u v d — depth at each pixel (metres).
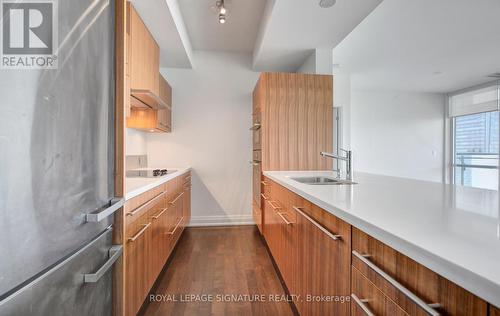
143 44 2.12
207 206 3.83
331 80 3.00
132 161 3.14
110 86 1.10
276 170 2.92
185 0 2.60
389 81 5.18
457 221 0.77
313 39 2.80
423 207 0.96
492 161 5.32
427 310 0.55
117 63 1.15
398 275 0.67
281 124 2.94
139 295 1.52
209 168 3.83
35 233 0.65
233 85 3.86
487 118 5.41
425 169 6.12
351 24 2.47
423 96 6.14
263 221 2.94
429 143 6.14
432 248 0.55
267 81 2.92
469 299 0.48
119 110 1.15
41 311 0.67
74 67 0.82
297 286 1.53
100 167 1.01
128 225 1.32
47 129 0.70
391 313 0.69
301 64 3.56
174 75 3.79
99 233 1.01
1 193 0.55
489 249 0.55
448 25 2.91
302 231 1.44
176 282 2.12
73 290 0.82
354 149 5.88
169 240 2.35
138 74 2.02
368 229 0.77
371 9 2.21
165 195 2.18
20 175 0.60
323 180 2.24
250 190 3.87
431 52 3.70
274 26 2.50
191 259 2.58
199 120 3.82
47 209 0.69
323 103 2.99
